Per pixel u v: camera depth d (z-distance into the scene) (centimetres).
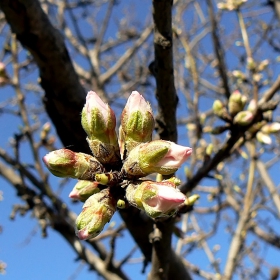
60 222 26
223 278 25
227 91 22
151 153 10
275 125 20
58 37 17
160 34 13
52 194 26
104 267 24
